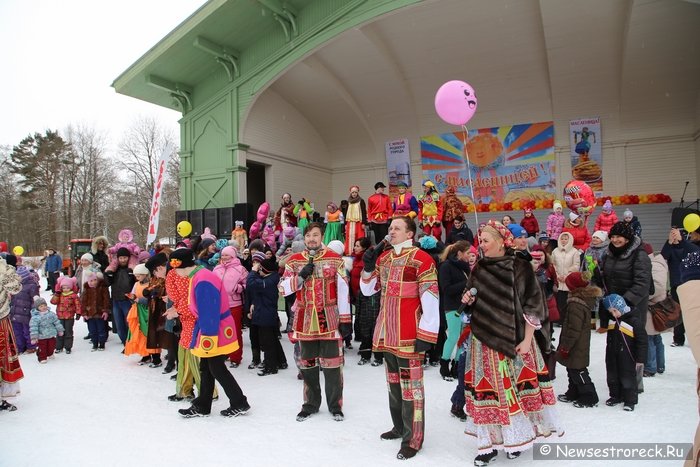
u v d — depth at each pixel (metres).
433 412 4.66
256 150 16.11
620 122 16.64
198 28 13.86
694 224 7.02
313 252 4.66
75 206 42.31
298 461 3.66
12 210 43.19
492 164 18.25
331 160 20.84
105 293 8.23
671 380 5.49
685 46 13.53
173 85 15.68
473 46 15.63
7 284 5.11
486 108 18.16
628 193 16.56
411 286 3.83
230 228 14.65
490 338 3.45
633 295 4.55
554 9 13.11
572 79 16.03
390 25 14.82
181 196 16.31
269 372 6.29
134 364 7.13
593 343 7.36
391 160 19.62
